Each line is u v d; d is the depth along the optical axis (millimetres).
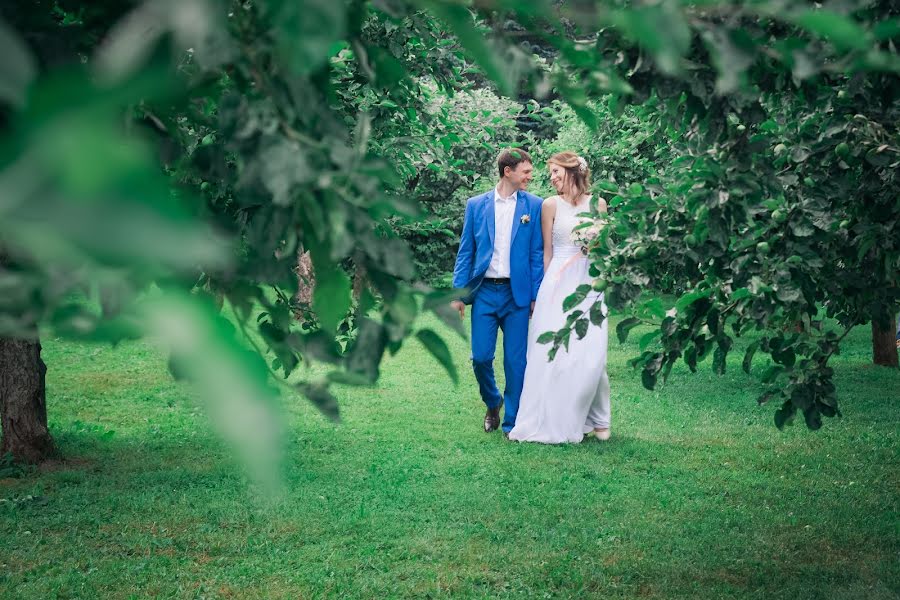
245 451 324
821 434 7098
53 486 5641
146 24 380
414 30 4074
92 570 4270
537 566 4375
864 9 1738
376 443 6762
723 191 2291
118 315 375
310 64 448
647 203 2684
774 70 1970
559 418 6758
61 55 775
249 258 1116
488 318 6988
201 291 1084
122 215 273
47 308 499
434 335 958
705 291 2635
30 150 276
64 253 271
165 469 6012
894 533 4766
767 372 2871
